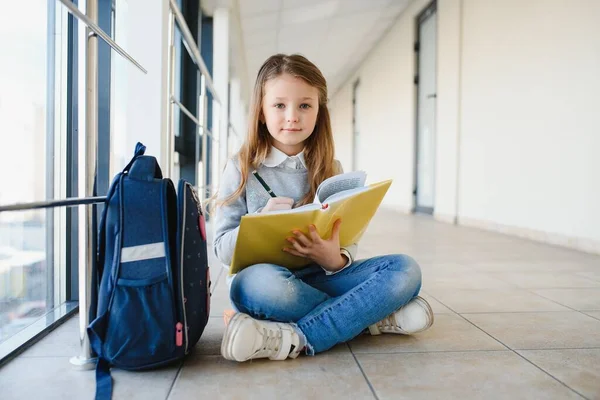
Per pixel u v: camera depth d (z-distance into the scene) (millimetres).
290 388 759
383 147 6867
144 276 783
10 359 877
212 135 3516
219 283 1666
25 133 1044
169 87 1538
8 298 1019
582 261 2150
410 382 788
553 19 2812
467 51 4008
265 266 935
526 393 748
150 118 1450
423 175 5328
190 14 3775
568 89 2680
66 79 1169
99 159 1280
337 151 10500
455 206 4234
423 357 910
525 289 1557
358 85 8516
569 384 785
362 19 5836
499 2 3443
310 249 894
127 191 793
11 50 969
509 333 1072
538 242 2873
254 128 1038
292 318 936
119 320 774
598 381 798
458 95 4184
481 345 985
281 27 5688
